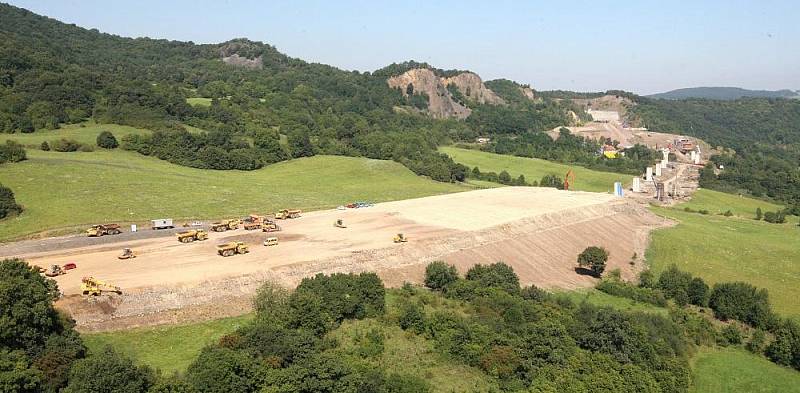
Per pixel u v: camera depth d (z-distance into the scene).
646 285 95.06
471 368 55.81
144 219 102.06
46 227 92.31
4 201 94.94
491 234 104.50
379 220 110.88
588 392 52.56
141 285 65.56
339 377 47.16
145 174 129.00
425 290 77.00
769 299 95.75
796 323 82.88
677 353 68.06
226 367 44.41
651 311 82.88
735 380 65.25
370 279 66.31
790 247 124.88
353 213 117.94
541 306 72.00
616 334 62.31
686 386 60.62
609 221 132.12
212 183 133.25
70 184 112.75
